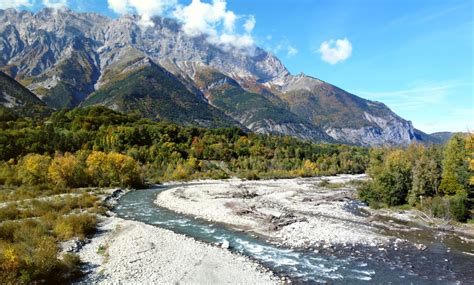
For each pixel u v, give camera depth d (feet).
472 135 180.24
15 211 142.31
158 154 407.85
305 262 100.68
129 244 110.01
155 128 511.81
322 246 115.85
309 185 309.83
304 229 134.92
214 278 85.92
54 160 252.83
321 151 603.67
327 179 394.73
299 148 555.69
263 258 103.76
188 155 458.09
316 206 191.62
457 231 139.03
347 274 92.12
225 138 579.07
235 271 90.79
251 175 391.45
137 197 225.35
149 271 88.69
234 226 143.43
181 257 99.60
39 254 82.28
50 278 79.82
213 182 341.21
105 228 131.75
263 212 166.30
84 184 256.11
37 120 508.53
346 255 107.24
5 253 78.89
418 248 114.83
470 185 170.40
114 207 186.39
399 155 252.62
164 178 345.51
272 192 250.16
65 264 85.30
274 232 133.08
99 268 89.97
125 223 138.82
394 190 189.67
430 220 156.04
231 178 384.06
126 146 411.13
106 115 557.33
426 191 186.91
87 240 114.32
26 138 336.29
